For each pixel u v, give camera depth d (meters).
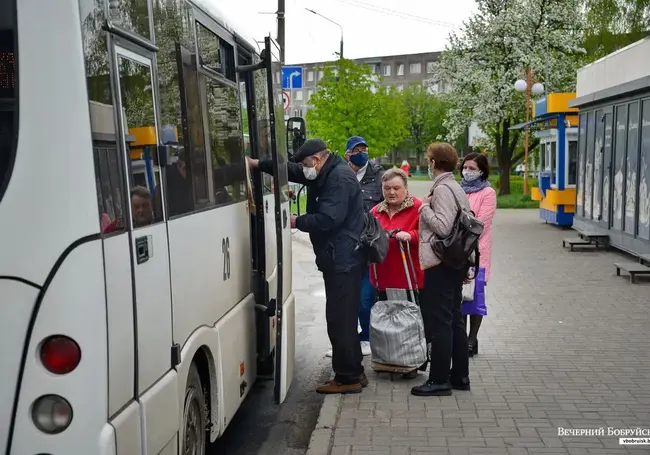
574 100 19.59
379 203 8.27
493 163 79.50
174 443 3.88
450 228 6.18
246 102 6.39
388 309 7.15
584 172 19.50
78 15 2.99
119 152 3.27
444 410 6.23
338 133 25.56
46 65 2.97
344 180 6.46
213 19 5.20
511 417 6.04
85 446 2.99
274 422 6.55
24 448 3.01
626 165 15.67
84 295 2.97
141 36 3.63
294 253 17.58
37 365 2.99
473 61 38.38
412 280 7.27
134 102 3.51
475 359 7.82
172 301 3.91
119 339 3.16
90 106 3.02
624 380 7.02
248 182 6.12
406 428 5.84
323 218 6.39
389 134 26.56
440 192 6.19
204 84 4.88
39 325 2.98
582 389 6.75
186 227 4.23
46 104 2.98
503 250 17.36
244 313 5.75
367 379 7.03
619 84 15.66
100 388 3.00
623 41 23.66
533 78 36.75
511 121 38.09
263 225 6.22
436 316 6.49
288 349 6.27
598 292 11.72
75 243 2.97
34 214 2.98
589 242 17.20
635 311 10.22
